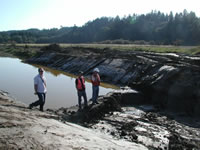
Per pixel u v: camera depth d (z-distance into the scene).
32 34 162.50
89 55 37.50
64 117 10.12
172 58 22.62
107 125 10.46
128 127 10.17
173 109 13.36
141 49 39.88
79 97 11.18
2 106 7.88
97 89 11.96
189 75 14.03
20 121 6.45
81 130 7.44
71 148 5.33
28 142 5.14
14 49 73.56
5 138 5.08
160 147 8.36
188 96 12.95
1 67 36.31
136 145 7.69
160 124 10.84
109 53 35.06
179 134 9.66
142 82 16.06
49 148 5.07
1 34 145.38
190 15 105.75
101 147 5.94
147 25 123.94
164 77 14.95
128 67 25.27
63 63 38.69
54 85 22.62
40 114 8.20
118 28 129.00
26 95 17.42
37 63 45.28
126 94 14.46
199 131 10.12
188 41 84.94
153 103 14.73
